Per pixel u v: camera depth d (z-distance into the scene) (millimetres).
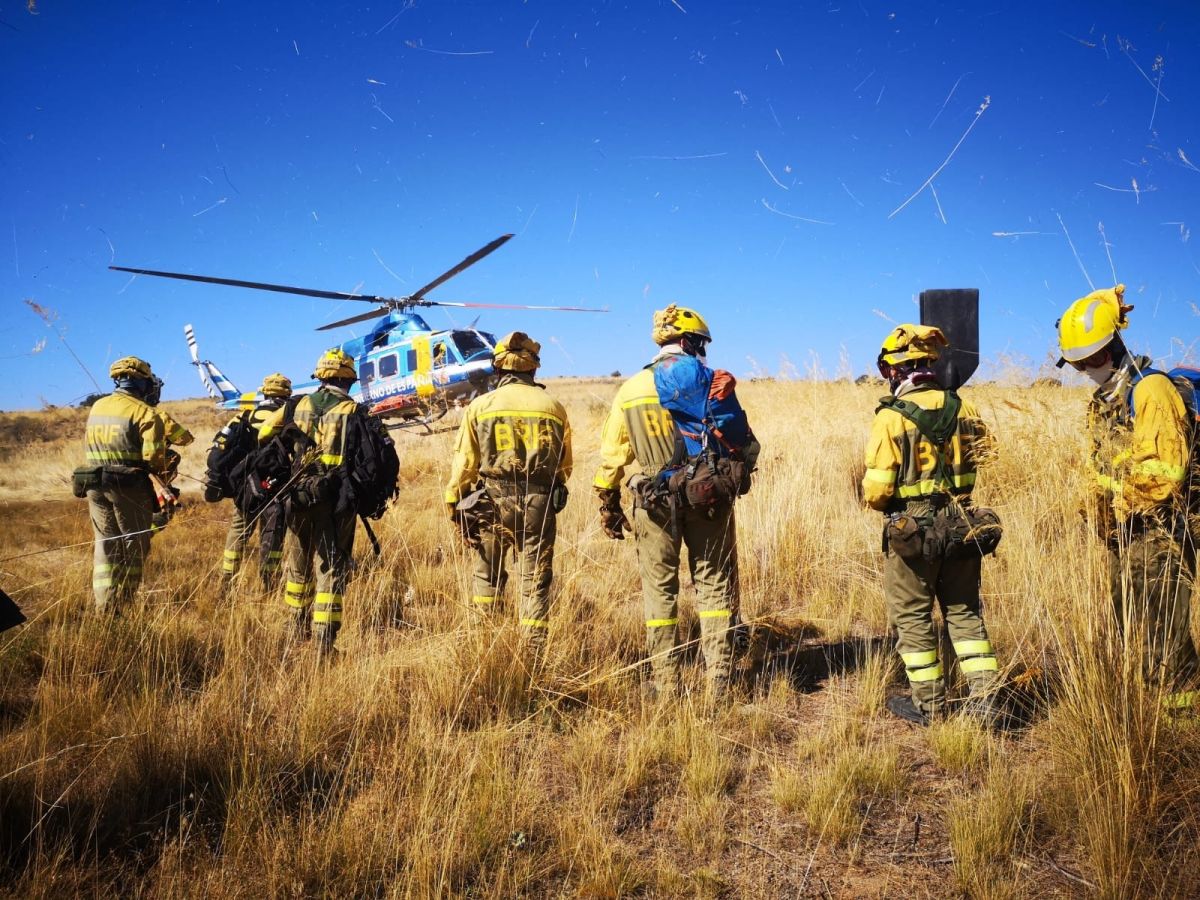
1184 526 2773
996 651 3820
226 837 2531
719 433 3566
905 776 2916
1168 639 2842
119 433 4738
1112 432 2885
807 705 3645
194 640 4305
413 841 2447
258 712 3326
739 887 2371
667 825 2721
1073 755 2723
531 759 3102
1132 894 2168
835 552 5535
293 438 4480
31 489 12844
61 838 2514
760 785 2967
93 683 3545
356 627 4445
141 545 4852
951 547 3084
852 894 2324
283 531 4535
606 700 3605
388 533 6852
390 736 3287
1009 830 2488
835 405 9586
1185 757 2645
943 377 3381
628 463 3779
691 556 3750
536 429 3924
